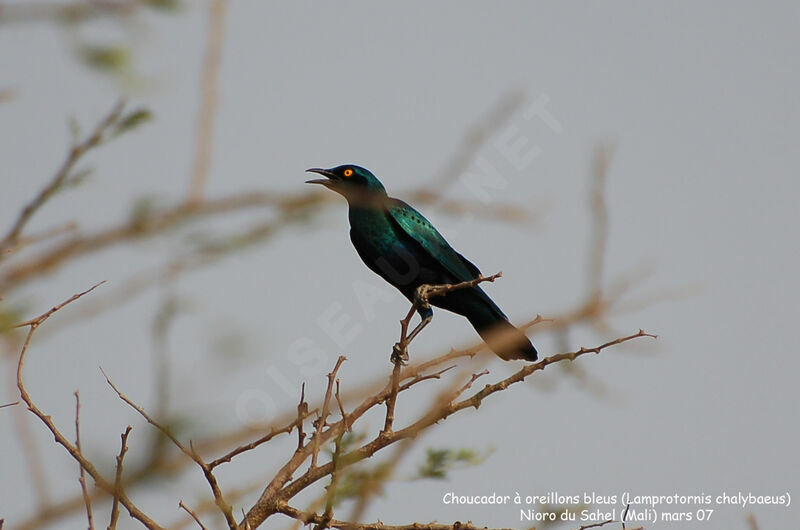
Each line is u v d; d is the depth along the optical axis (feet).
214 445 22.27
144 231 20.72
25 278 20.21
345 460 30.17
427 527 31.53
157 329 21.44
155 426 21.76
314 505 31.63
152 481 21.90
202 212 21.15
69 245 20.56
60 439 26.40
